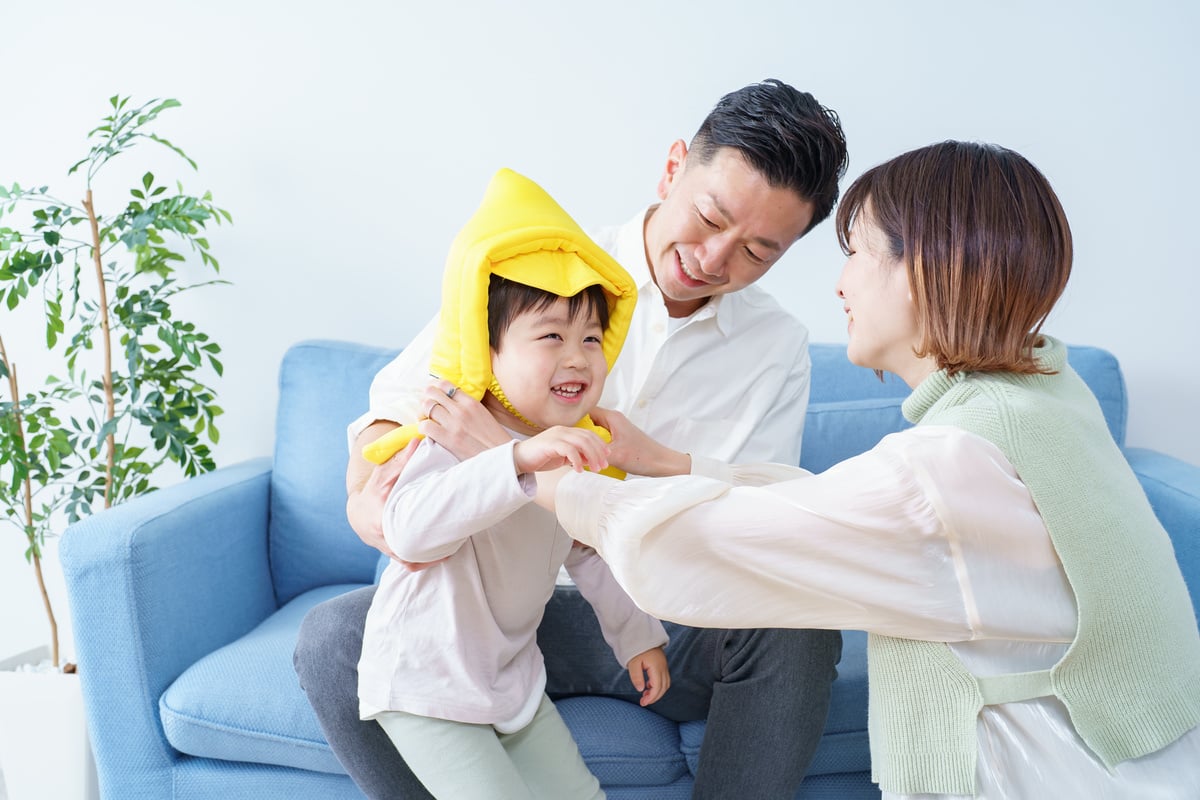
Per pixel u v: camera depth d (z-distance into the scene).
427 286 2.26
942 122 2.18
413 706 1.12
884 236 1.04
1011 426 0.94
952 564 0.94
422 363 1.37
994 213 0.98
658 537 0.98
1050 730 0.93
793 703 1.23
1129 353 2.21
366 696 1.16
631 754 1.42
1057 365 1.06
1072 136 2.17
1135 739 0.91
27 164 2.27
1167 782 0.91
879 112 2.19
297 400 2.04
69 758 1.73
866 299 1.07
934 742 0.96
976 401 0.98
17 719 1.72
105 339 2.01
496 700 1.14
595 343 1.15
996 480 0.93
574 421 1.15
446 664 1.12
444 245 2.25
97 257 2.00
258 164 2.25
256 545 1.94
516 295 1.11
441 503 1.02
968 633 0.94
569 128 2.22
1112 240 2.19
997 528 0.92
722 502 0.98
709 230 1.34
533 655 1.27
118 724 1.51
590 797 1.23
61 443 1.96
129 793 1.53
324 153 2.24
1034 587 0.94
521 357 1.10
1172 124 2.15
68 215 2.05
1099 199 2.18
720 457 1.56
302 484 2.00
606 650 1.46
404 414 1.25
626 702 1.51
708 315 1.55
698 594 0.98
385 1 2.20
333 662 1.27
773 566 0.96
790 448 1.64
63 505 2.33
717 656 1.33
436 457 1.10
